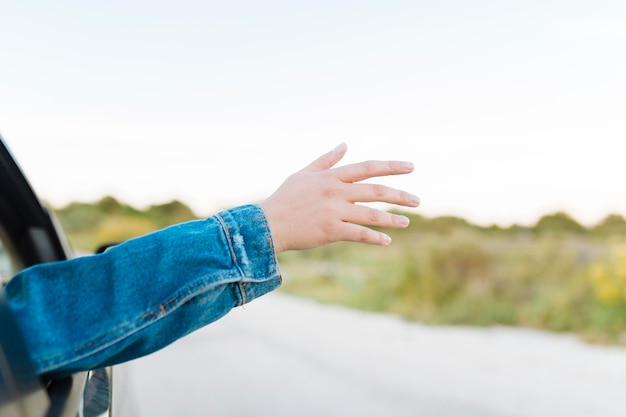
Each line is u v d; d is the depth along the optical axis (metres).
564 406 5.23
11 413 0.64
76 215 40.78
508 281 10.99
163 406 5.17
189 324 0.81
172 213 43.75
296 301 15.34
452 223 16.77
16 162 1.51
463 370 6.66
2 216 1.50
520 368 6.80
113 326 0.76
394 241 15.54
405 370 6.62
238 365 6.88
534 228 15.24
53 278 0.78
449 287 11.64
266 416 4.87
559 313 9.94
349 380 6.14
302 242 0.86
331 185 0.86
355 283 15.20
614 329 9.00
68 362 0.74
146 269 0.79
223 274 0.80
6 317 0.70
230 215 0.85
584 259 10.52
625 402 5.39
